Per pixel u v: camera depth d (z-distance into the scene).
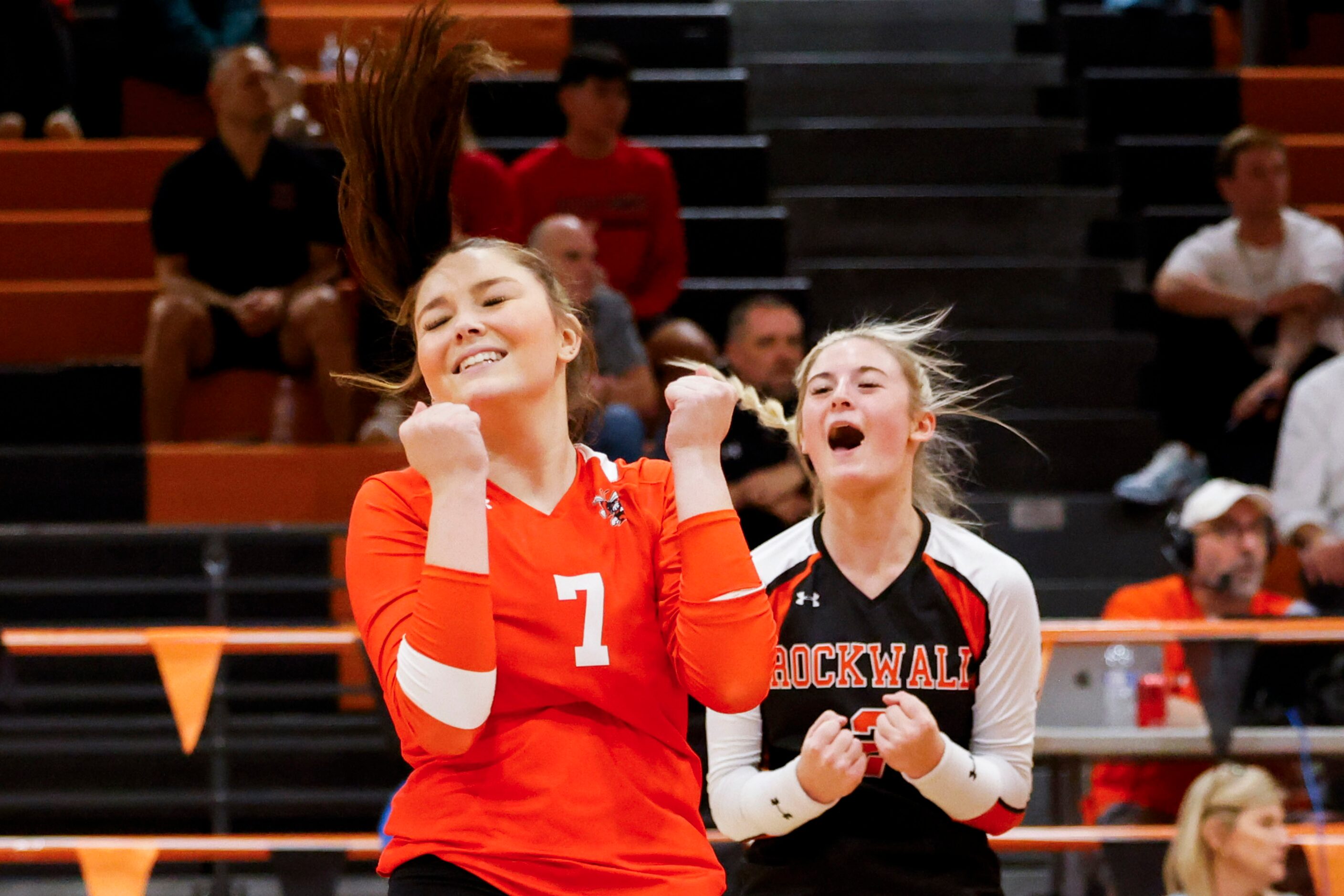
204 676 9.11
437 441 4.47
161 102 19.06
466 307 4.83
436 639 4.36
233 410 14.50
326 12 19.77
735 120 18.48
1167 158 18.02
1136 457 15.20
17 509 13.35
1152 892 8.41
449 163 5.29
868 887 6.19
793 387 11.87
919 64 19.72
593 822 4.54
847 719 6.31
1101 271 17.22
